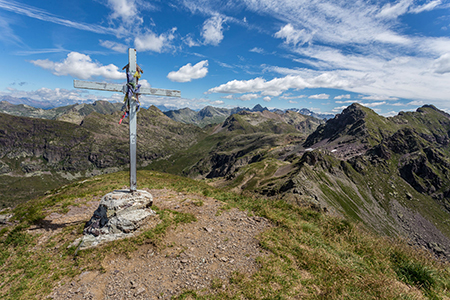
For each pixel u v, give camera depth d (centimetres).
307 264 237
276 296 191
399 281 245
